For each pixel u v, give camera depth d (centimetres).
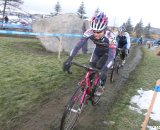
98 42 481
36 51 1263
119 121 505
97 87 493
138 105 613
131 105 606
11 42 1496
